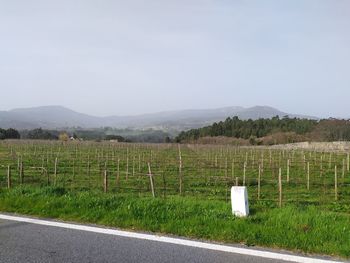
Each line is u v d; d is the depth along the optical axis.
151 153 45.53
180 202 8.77
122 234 6.72
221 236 6.52
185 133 118.56
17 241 6.32
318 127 94.44
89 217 7.66
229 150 54.44
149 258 5.58
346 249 5.81
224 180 22.72
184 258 5.58
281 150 53.44
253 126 112.06
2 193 9.69
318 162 37.47
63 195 9.52
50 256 5.65
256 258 5.59
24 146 56.66
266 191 19.42
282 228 6.85
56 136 111.62
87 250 5.91
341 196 18.25
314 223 7.14
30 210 8.25
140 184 20.39
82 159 36.59
